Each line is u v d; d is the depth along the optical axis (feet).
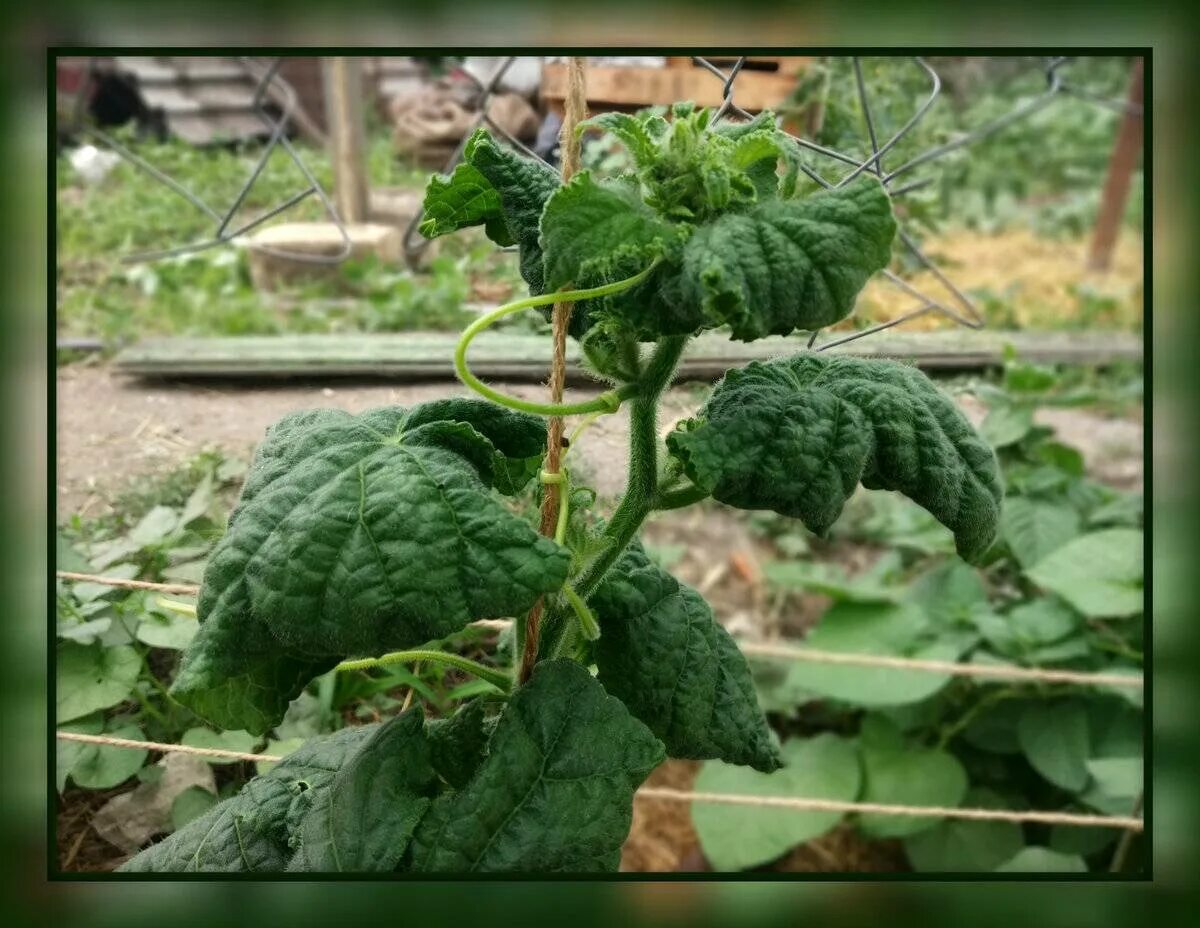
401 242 3.04
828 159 1.93
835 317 0.86
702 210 0.92
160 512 1.79
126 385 2.19
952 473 1.02
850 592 2.52
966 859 2.22
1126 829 2.16
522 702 1.04
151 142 3.85
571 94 1.02
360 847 1.01
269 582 0.88
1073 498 2.69
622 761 1.01
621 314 0.93
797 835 2.21
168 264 3.28
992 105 4.52
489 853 0.98
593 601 1.16
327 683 1.71
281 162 3.60
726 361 1.86
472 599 0.87
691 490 1.07
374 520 0.89
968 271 4.40
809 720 2.63
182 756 1.66
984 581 2.74
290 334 2.77
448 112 3.24
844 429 1.00
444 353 2.14
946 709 2.48
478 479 0.99
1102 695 2.35
